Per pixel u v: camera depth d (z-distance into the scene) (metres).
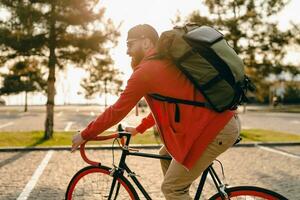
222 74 2.70
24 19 12.52
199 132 2.81
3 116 31.20
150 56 2.92
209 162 2.96
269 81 17.25
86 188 3.60
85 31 13.73
